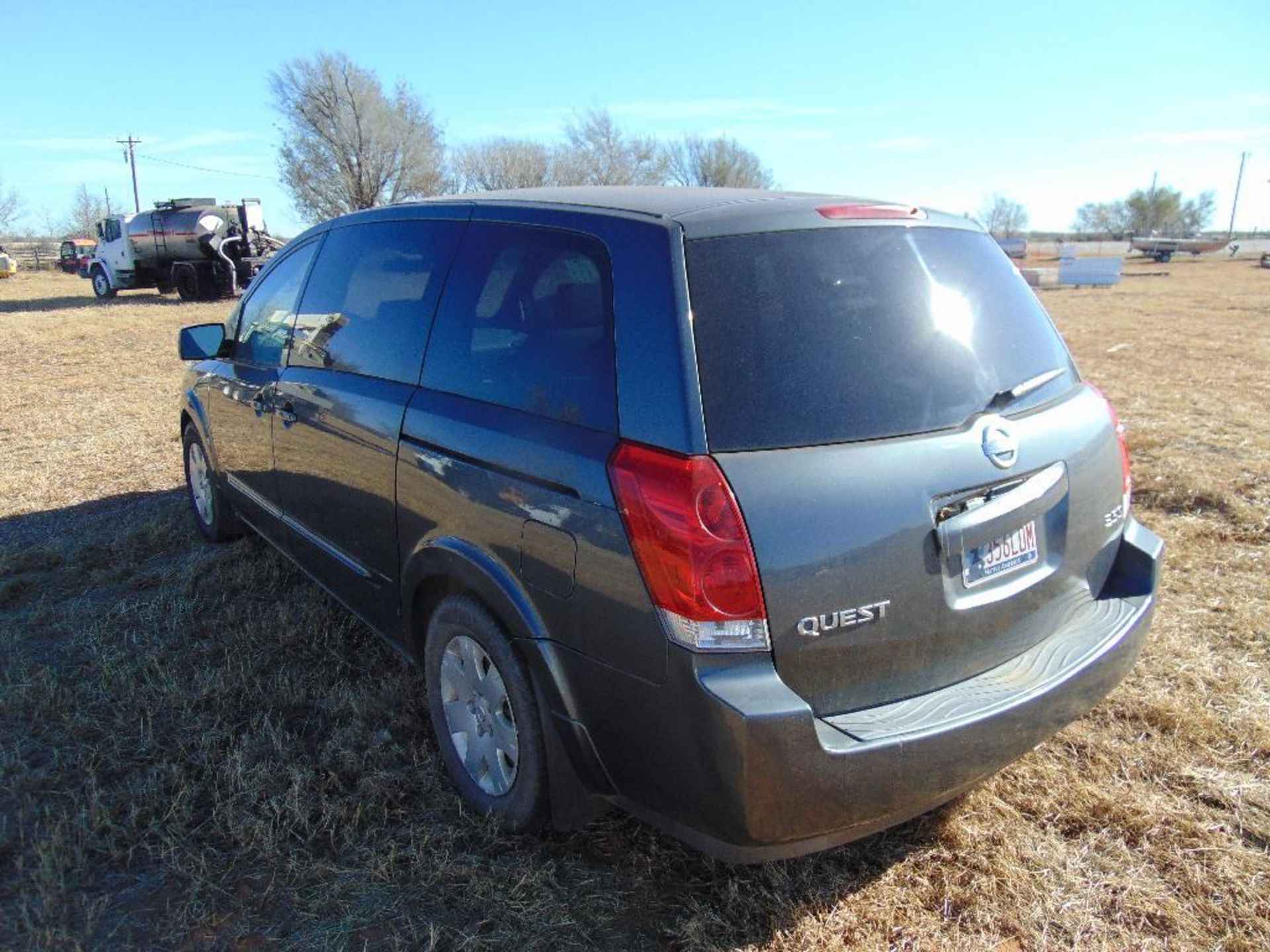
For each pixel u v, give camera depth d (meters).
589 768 2.33
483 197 3.01
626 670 2.13
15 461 6.89
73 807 2.75
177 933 2.29
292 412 3.59
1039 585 2.46
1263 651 3.70
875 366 2.23
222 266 24.72
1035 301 2.87
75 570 4.61
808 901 2.41
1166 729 3.19
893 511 2.10
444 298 2.88
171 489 6.11
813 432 2.10
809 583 2.01
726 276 2.21
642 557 2.05
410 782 2.87
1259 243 88.94
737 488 1.99
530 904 2.39
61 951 2.22
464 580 2.57
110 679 3.52
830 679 2.08
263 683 3.48
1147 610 2.70
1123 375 11.10
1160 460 6.47
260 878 2.48
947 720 2.13
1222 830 2.69
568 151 50.69
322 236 3.83
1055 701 2.33
